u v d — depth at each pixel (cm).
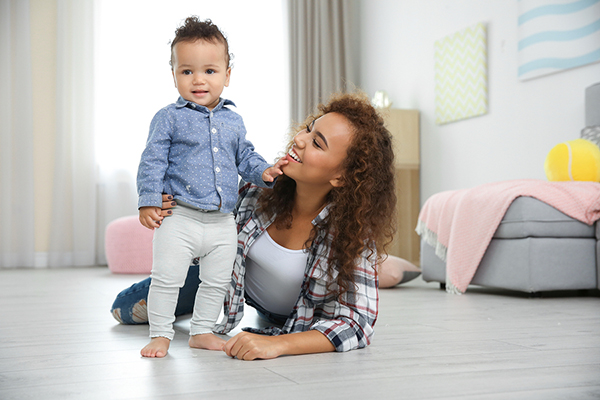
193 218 131
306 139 135
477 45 402
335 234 136
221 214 136
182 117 134
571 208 259
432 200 320
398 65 497
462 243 284
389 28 510
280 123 534
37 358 123
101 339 148
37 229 482
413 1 476
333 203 138
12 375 107
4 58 471
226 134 138
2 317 192
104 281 346
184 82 137
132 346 138
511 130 380
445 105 436
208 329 135
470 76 409
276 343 121
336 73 534
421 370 110
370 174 135
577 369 112
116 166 493
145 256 406
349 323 132
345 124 134
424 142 464
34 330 164
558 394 94
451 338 149
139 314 168
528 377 105
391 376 105
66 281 346
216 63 139
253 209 150
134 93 498
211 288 135
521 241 262
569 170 281
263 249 146
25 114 473
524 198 261
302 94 528
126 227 408
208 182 132
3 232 466
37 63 483
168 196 130
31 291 285
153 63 503
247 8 531
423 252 325
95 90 487
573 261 261
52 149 485
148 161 130
